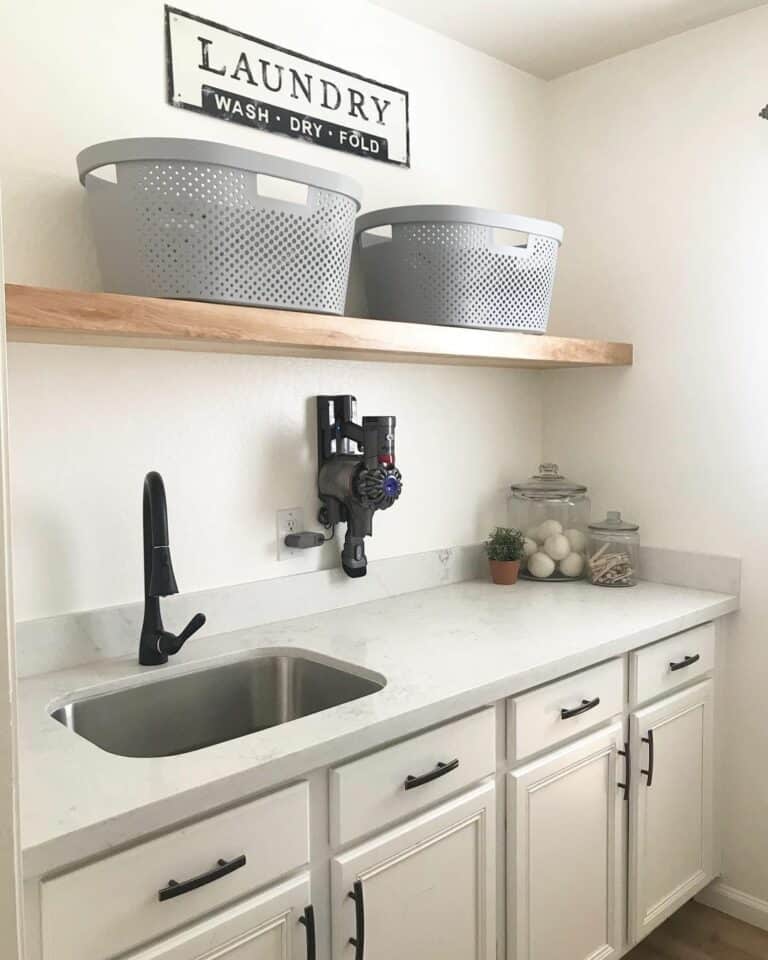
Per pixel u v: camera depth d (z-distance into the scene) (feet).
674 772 6.73
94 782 3.67
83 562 5.34
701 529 7.48
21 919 2.64
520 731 5.29
